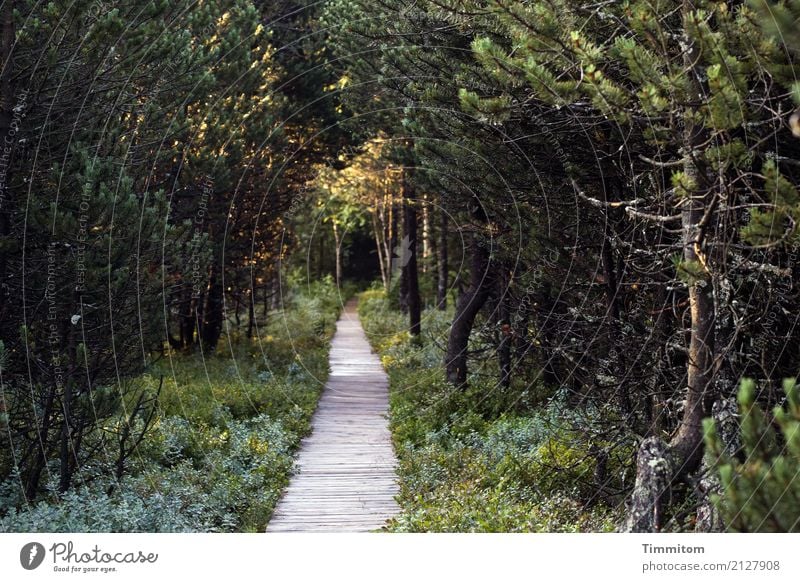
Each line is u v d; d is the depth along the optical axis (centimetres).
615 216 901
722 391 680
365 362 2573
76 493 853
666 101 598
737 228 663
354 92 1662
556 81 686
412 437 1422
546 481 973
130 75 970
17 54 862
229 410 1529
